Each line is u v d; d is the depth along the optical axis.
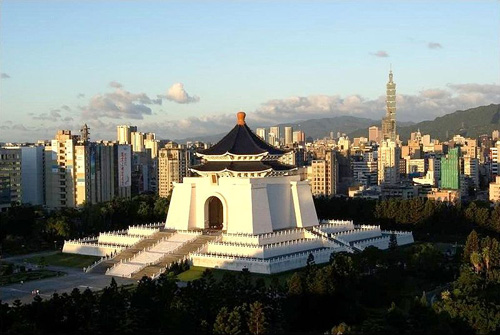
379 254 181.25
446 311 139.25
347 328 123.38
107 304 128.75
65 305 130.12
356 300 155.50
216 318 124.62
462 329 136.12
